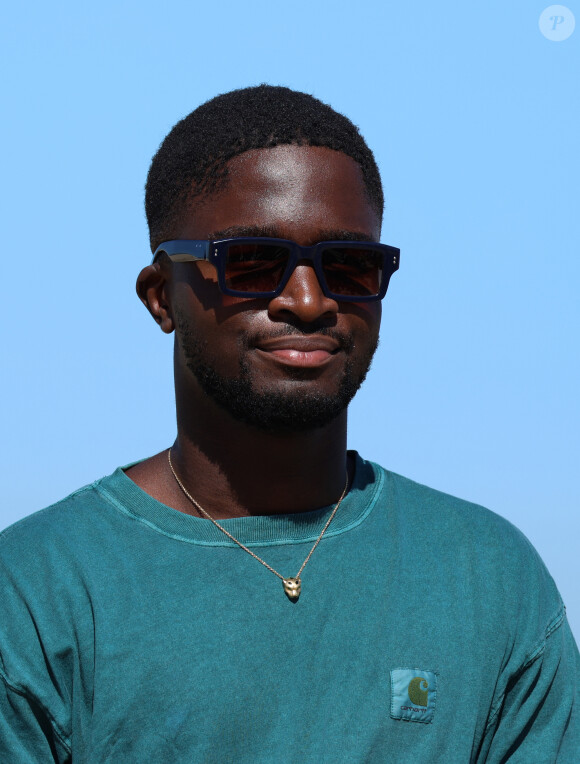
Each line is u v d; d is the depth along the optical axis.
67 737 2.75
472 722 2.83
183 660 2.69
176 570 2.82
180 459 3.02
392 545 2.98
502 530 3.15
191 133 3.00
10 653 2.74
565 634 3.11
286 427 2.81
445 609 2.90
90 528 2.91
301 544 2.88
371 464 3.24
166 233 3.01
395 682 2.77
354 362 2.86
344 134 2.93
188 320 2.88
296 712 2.69
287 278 2.74
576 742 3.02
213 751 2.63
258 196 2.78
